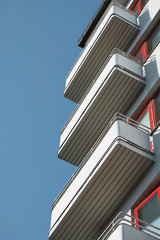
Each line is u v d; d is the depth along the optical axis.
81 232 14.77
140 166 13.17
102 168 13.34
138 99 16.17
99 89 16.75
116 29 19.69
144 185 13.09
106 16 20.39
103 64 18.34
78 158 18.23
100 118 16.94
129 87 16.36
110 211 14.29
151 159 13.06
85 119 17.09
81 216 14.41
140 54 18.58
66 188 15.23
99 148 13.96
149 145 13.55
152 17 18.89
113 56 17.08
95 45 20.02
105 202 14.04
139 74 16.75
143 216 12.68
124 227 10.74
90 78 20.47
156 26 18.62
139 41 18.92
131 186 13.62
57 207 15.30
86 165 14.36
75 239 14.97
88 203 14.09
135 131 13.67
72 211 14.34
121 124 13.60
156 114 14.80
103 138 13.95
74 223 14.59
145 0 21.28
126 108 16.72
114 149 12.99
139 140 13.48
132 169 13.24
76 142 17.66
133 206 13.27
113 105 16.70
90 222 14.54
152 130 13.86
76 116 17.78
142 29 19.25
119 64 16.64
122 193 13.80
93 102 16.78
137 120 15.77
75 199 14.12
